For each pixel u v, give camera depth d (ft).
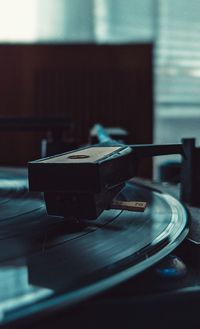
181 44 3.58
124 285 0.62
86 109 2.86
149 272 0.68
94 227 0.79
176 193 1.27
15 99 2.82
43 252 0.67
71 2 3.30
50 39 3.30
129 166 0.88
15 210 0.90
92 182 0.71
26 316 0.50
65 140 1.55
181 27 3.56
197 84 3.66
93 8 3.34
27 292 0.55
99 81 2.86
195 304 0.61
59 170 0.72
